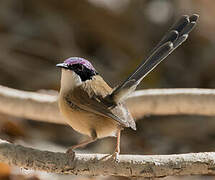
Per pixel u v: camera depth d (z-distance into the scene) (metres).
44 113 11.80
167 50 8.29
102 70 16.50
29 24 17.62
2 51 16.28
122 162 7.73
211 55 17.34
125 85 8.07
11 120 12.97
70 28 17.73
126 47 17.69
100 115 8.33
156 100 11.43
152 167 7.74
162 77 16.81
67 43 17.36
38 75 15.70
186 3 18.41
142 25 17.98
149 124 14.35
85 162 7.68
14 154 7.61
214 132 14.16
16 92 11.98
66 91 8.55
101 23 17.70
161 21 18.05
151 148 13.51
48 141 13.09
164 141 13.87
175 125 14.27
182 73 17.16
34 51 16.75
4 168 10.67
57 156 7.69
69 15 17.95
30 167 7.65
